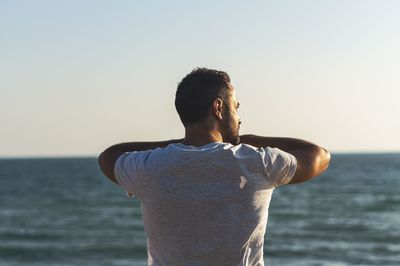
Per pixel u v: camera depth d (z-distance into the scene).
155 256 2.37
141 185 2.34
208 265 2.29
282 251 23.69
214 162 2.28
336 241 26.44
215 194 2.27
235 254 2.28
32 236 29.03
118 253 23.42
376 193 58.06
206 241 2.28
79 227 32.91
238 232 2.28
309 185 73.44
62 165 180.50
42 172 123.50
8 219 37.81
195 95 2.34
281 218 36.81
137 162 2.36
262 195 2.31
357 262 21.33
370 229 30.86
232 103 2.39
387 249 24.16
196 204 2.27
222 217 2.27
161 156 2.33
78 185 77.31
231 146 2.32
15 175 109.44
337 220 35.44
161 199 2.30
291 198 54.09
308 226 32.34
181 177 2.29
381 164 156.88
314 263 21.16
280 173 2.29
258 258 2.32
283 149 2.43
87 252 23.75
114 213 41.31
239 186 2.27
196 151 2.30
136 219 37.00
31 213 41.81
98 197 57.28
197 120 2.36
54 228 32.53
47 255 23.27
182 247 2.30
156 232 2.33
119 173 2.39
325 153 2.41
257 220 2.29
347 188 66.75
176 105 2.39
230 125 2.39
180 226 2.30
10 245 25.75
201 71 2.39
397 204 46.00
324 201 50.16
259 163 2.28
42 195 60.03
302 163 2.32
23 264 21.50
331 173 105.69
